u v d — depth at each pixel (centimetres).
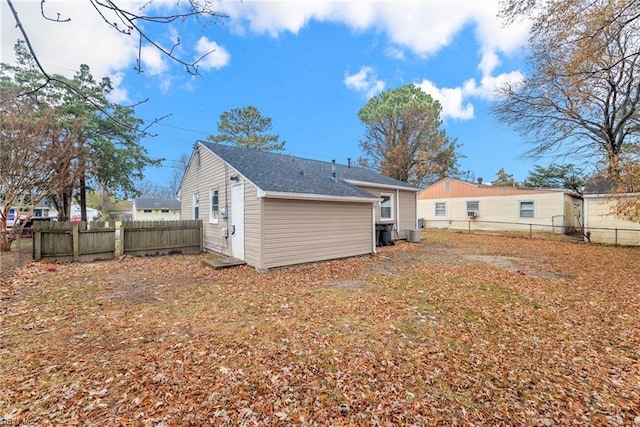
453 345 347
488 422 225
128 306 476
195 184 1227
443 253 1013
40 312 445
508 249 1095
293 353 324
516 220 1778
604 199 1246
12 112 933
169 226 1031
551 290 564
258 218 740
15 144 941
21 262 788
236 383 268
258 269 734
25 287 580
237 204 868
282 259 764
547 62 984
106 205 3259
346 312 450
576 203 1916
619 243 1214
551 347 343
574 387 268
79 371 286
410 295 537
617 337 367
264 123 2752
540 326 402
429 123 2417
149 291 562
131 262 855
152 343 346
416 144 2488
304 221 813
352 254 934
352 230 936
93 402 241
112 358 311
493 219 1864
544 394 258
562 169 1891
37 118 999
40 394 251
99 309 461
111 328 389
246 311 455
